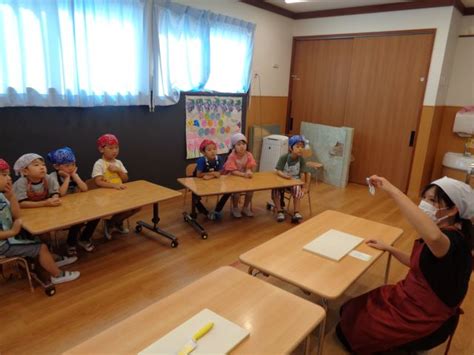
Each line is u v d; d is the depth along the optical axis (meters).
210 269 2.74
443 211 1.58
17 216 2.23
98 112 3.59
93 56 3.40
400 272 2.80
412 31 4.75
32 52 2.98
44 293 2.33
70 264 2.72
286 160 3.85
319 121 5.95
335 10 5.36
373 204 4.55
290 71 6.09
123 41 3.59
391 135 5.20
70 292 2.36
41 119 3.19
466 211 1.54
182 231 3.42
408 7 4.73
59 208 2.43
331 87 5.70
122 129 3.84
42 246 2.29
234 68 4.97
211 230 3.50
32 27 2.94
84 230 2.92
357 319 1.82
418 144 4.97
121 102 3.70
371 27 5.11
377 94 5.23
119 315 2.14
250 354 1.07
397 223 3.89
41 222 2.17
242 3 4.88
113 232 3.30
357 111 5.48
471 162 4.68
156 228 3.24
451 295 1.57
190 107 4.49
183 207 4.04
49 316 2.10
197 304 1.32
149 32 3.79
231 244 3.20
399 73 4.98
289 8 5.50
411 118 4.98
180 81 4.29
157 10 3.79
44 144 3.25
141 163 4.11
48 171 3.30
